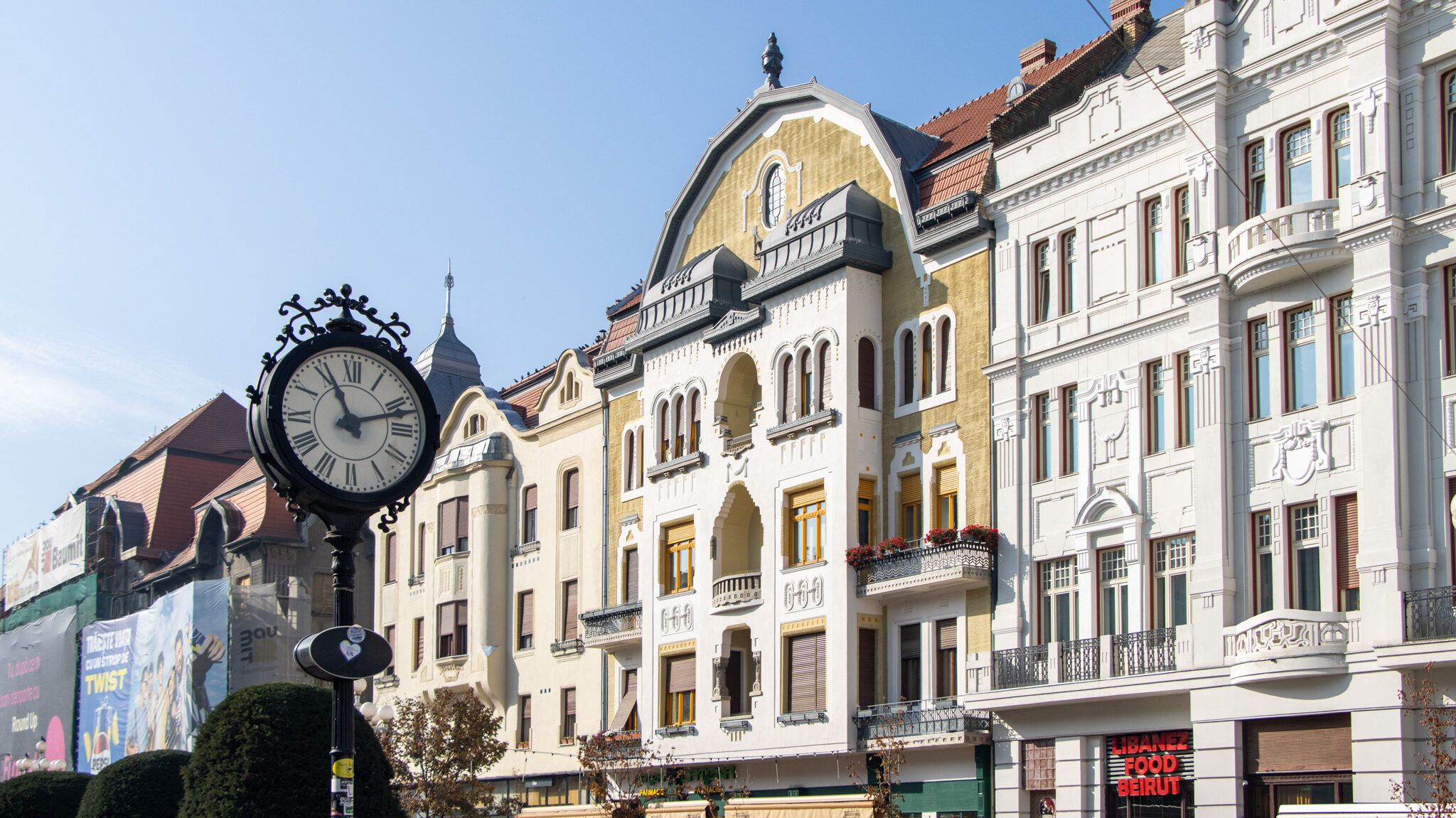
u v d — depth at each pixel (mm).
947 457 35906
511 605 51562
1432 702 24922
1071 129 33844
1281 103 29344
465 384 67500
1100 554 32094
